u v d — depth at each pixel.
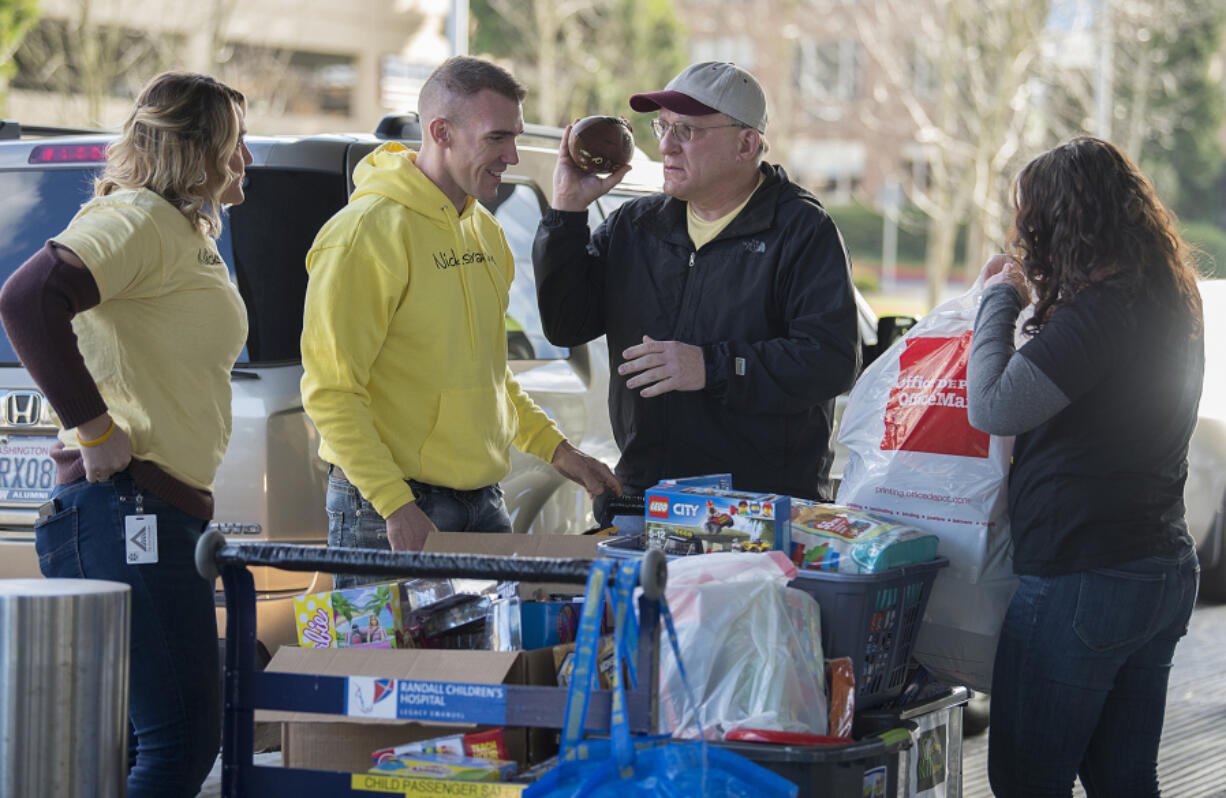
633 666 5.77
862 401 8.08
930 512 7.62
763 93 8.94
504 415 8.70
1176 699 14.19
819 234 8.88
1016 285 7.49
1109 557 7.09
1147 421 7.14
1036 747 7.32
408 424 8.15
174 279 6.93
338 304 7.75
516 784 5.79
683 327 9.09
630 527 8.35
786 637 6.38
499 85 8.16
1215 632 17.19
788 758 5.87
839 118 94.44
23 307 6.37
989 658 7.65
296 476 9.24
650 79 68.88
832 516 7.25
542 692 5.84
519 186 11.36
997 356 7.20
